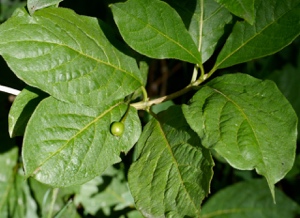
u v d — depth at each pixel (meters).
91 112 0.37
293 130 0.35
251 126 0.34
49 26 0.35
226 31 0.42
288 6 0.38
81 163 0.35
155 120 0.39
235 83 0.37
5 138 0.52
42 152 0.34
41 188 0.53
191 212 0.35
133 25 0.36
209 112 0.35
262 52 0.38
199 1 0.42
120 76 0.38
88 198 0.54
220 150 0.33
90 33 0.37
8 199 0.53
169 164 0.36
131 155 0.54
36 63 0.35
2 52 0.34
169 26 0.37
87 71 0.36
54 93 0.35
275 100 0.36
